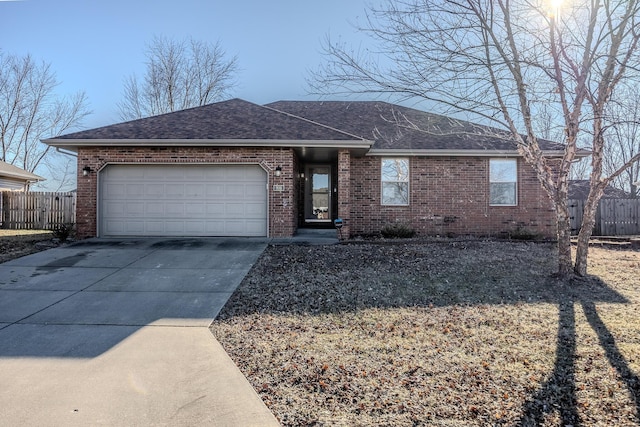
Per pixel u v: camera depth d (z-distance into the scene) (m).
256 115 12.82
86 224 11.09
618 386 3.23
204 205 11.23
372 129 14.01
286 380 3.41
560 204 7.08
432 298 5.98
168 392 3.21
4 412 2.88
